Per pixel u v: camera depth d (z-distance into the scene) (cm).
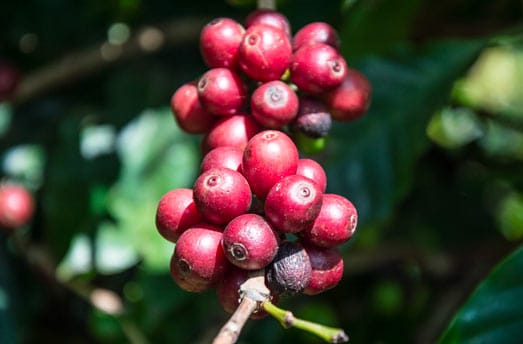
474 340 30
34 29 50
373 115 41
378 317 53
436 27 45
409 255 50
